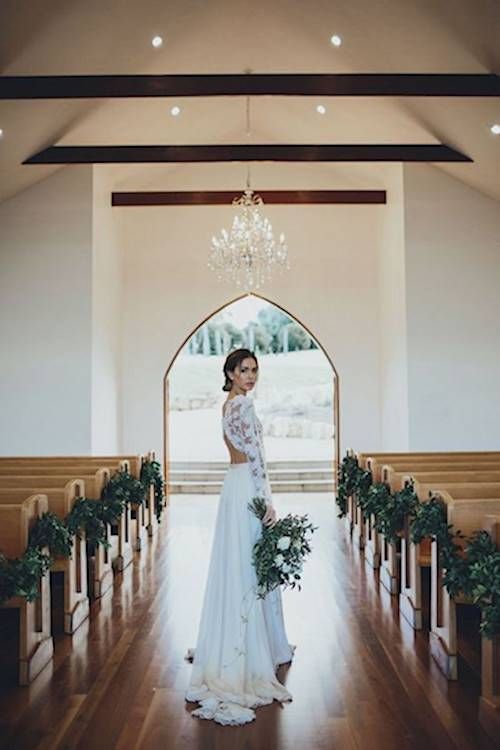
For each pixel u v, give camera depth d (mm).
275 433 18000
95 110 8070
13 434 9227
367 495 5887
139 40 6926
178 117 9242
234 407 3707
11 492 4582
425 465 6051
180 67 7789
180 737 3107
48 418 9219
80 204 9336
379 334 11273
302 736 3111
